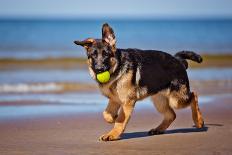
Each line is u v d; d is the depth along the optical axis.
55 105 13.05
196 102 9.65
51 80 18.47
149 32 72.19
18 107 12.64
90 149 7.95
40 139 8.77
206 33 66.56
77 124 10.30
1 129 9.74
